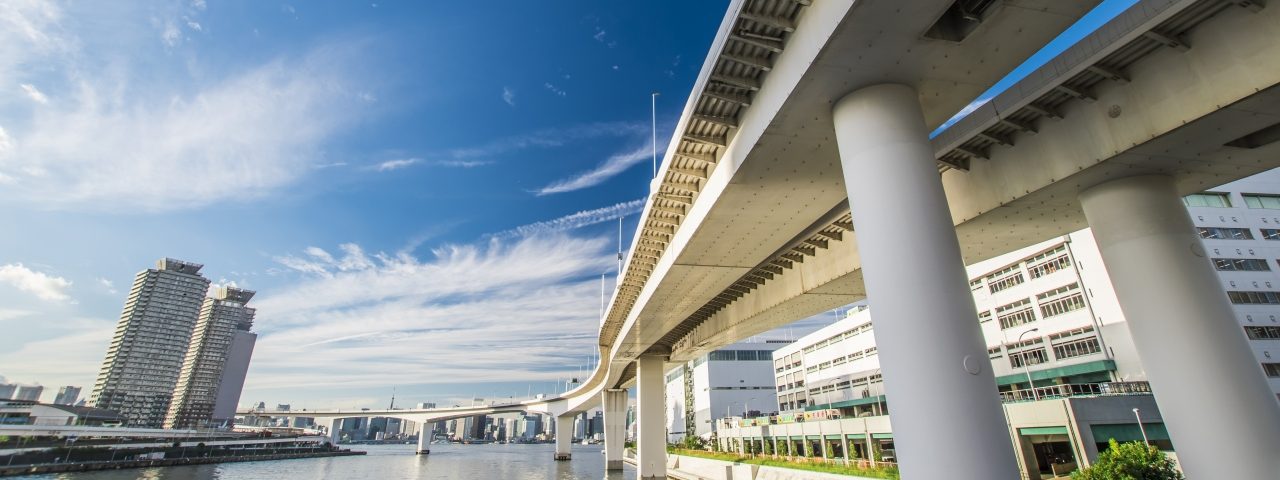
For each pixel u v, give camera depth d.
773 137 14.86
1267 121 12.29
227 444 116.06
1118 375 38.66
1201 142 13.22
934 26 11.48
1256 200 45.25
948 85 13.05
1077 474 21.44
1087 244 42.16
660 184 21.67
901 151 12.09
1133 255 14.55
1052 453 34.94
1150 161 14.23
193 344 171.00
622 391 87.19
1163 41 12.03
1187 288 13.81
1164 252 14.23
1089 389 38.91
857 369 67.44
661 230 26.80
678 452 75.56
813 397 76.44
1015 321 47.12
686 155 19.31
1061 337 43.06
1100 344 40.03
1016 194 16.06
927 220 11.48
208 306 175.88
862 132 12.61
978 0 11.30
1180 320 13.60
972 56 12.12
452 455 160.62
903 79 12.75
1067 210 17.31
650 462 54.84
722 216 20.45
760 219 20.72
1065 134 14.71
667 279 29.27
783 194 18.45
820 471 41.09
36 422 98.19
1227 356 13.19
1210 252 42.09
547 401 123.69
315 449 139.75
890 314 11.16
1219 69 11.46
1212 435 12.76
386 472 90.94
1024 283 46.78
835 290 27.83
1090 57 12.71
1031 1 10.72
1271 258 42.41
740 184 17.64
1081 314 41.81
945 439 10.05
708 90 15.55
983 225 18.38
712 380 100.88
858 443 48.50
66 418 104.00
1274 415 12.84
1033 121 15.59
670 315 38.81
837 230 24.55
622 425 85.44
